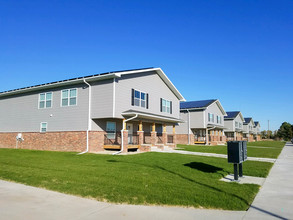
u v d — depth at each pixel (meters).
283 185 8.24
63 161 13.03
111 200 6.12
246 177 9.52
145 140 24.28
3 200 6.11
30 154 16.53
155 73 23.12
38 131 21.05
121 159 13.98
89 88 18.53
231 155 8.83
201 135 37.38
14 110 23.25
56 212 5.28
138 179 8.43
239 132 54.09
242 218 5.09
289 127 80.31
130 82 19.47
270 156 18.31
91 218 4.95
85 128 18.31
